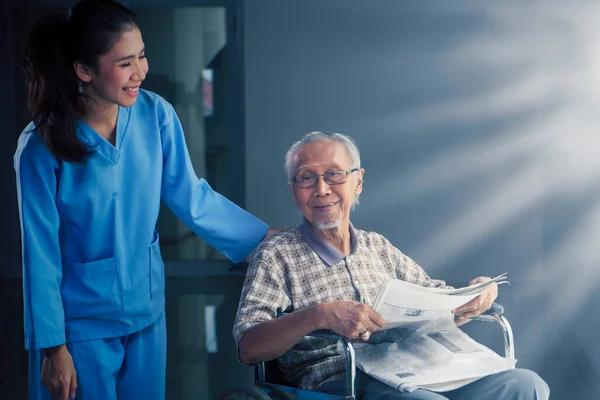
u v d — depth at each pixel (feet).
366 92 14.60
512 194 14.44
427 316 4.79
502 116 14.34
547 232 14.14
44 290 4.59
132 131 4.93
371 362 4.84
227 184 15.67
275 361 5.12
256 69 14.69
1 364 9.89
